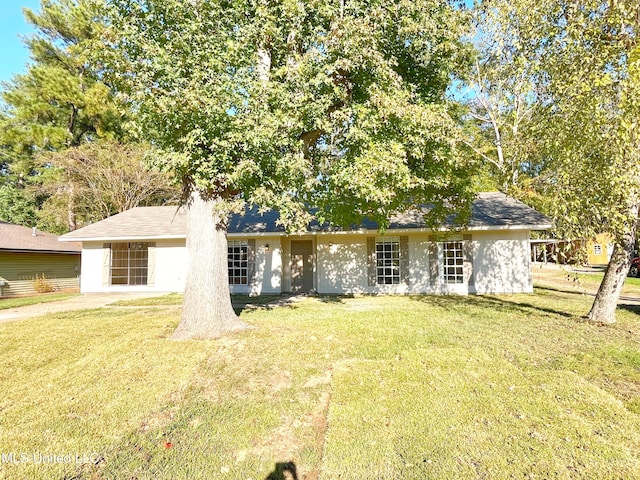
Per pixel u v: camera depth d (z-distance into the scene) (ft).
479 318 26.37
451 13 22.98
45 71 69.26
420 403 12.20
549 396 12.60
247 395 13.29
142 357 16.99
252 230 45.50
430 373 14.93
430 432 10.43
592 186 18.45
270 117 17.92
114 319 27.09
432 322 25.04
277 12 20.84
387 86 21.06
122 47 18.37
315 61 20.21
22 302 40.24
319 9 19.90
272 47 21.44
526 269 42.11
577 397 12.50
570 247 19.90
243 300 39.42
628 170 16.79
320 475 8.79
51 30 72.84
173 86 17.97
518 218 41.52
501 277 42.65
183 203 22.45
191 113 17.52
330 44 19.88
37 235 61.46
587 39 19.47
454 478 8.46
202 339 20.01
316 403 12.74
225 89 17.75
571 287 48.06
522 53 22.53
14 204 81.15
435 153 23.38
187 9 18.75
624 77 17.02
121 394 13.20
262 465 9.40
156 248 49.93
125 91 18.93
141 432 10.82
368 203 27.37
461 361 16.31
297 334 21.26
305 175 21.25
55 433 10.63
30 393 13.34
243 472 9.11
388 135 21.77
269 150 18.98
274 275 46.34
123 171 70.95
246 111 18.42
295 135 21.49
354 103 22.35
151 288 49.65
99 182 71.56
